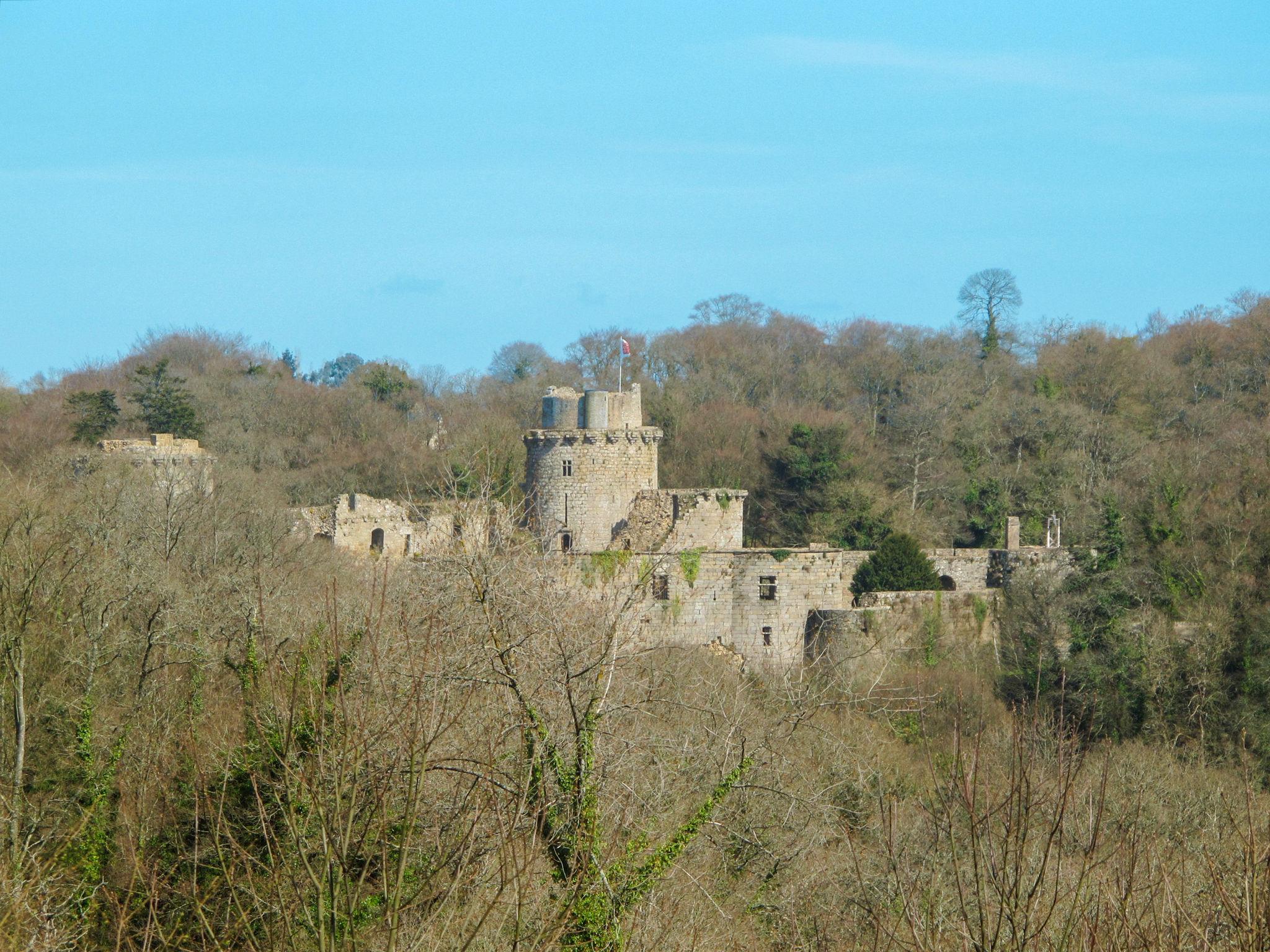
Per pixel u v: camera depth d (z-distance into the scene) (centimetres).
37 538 17000
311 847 8394
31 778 12369
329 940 7694
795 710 14488
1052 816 10238
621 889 8794
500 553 12125
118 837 11488
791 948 10650
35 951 8706
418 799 8431
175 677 14162
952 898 9744
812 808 11981
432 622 9719
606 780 9544
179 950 8956
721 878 11312
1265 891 7306
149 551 18612
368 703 9488
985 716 19462
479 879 8469
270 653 11494
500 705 9625
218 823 9275
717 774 11900
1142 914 7669
